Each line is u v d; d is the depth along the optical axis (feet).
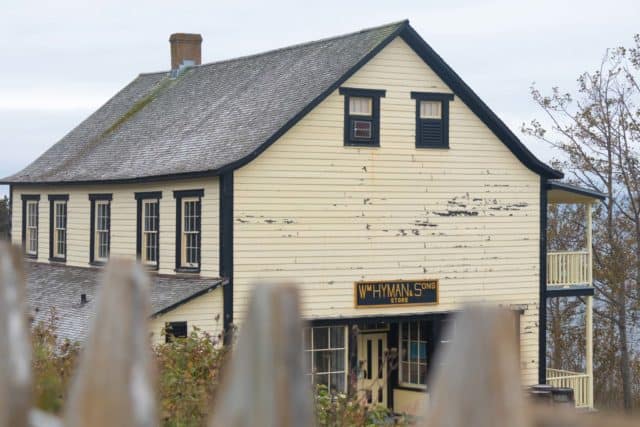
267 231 143.84
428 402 12.39
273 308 13.28
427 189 154.61
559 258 167.43
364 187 150.20
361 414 65.05
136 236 162.71
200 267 146.20
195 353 68.03
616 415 11.84
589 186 236.84
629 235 232.12
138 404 13.79
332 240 147.74
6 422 15.23
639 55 229.86
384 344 160.56
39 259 195.42
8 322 15.62
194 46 213.46
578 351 241.76
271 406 13.17
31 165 207.72
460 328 11.86
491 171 159.63
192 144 161.17
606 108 231.50
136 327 14.01
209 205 144.66
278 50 177.47
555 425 11.75
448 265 155.74
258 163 143.33
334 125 148.25
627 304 233.14
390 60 151.94
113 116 206.59
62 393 37.52
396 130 152.56
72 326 142.41
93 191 176.65
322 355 147.43
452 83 155.74
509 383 11.63
